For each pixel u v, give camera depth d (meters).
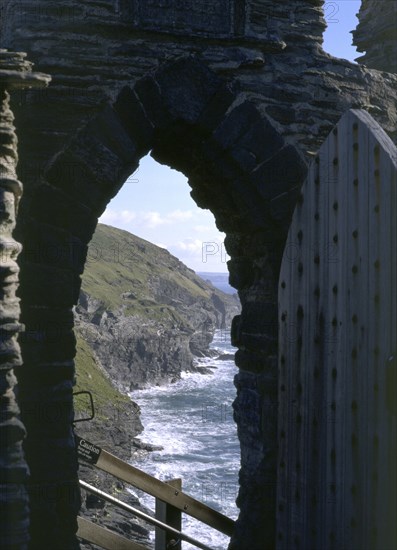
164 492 6.49
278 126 6.00
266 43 5.91
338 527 4.89
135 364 94.81
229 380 96.75
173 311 107.44
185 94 5.68
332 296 5.02
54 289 5.17
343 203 4.95
